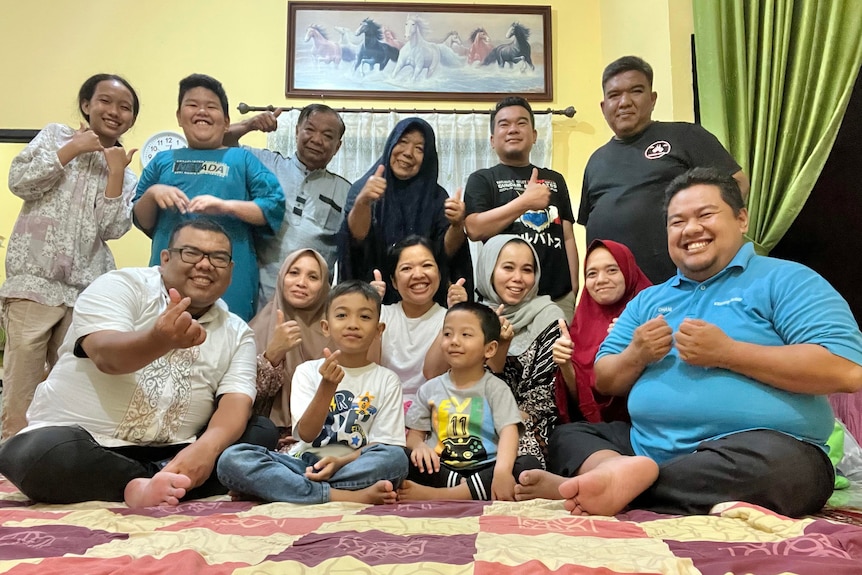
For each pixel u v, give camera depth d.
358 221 2.16
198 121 2.31
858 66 2.45
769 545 0.96
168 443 1.55
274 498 1.38
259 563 0.87
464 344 1.64
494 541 0.98
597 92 3.78
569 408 1.86
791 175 2.48
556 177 2.49
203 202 2.11
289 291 1.97
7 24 3.62
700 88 2.60
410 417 1.70
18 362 2.16
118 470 1.39
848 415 2.02
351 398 1.61
